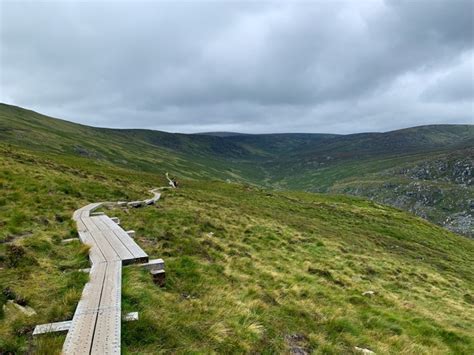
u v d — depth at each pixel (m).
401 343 11.09
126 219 21.50
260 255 19.52
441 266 42.25
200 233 21.19
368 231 59.41
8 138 153.50
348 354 9.37
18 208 17.27
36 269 10.09
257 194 85.69
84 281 9.34
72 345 6.05
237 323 9.09
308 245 26.61
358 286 17.61
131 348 6.84
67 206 21.50
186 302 9.77
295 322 10.45
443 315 16.83
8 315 7.23
